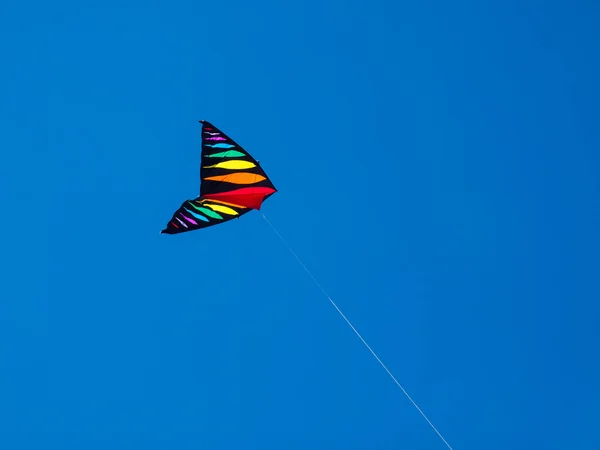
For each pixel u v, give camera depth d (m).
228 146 4.86
